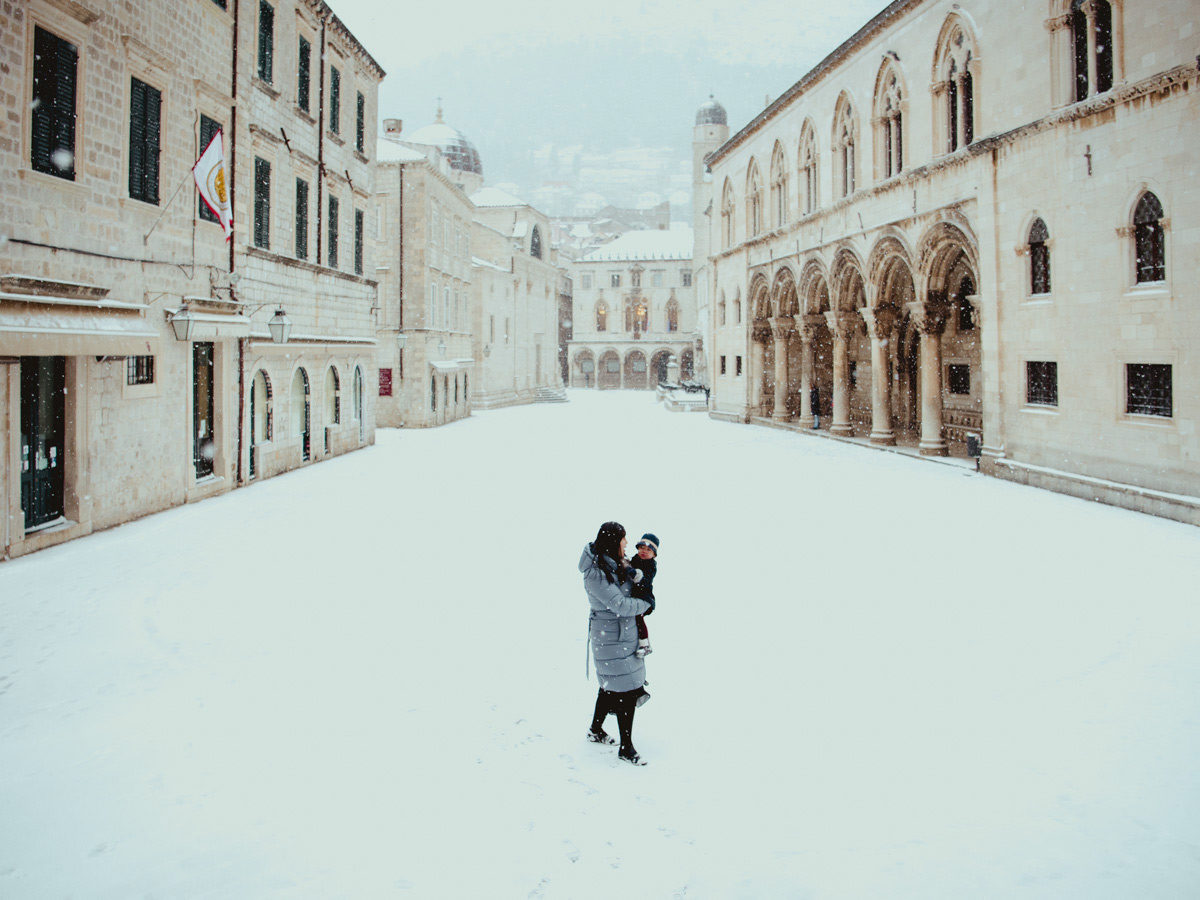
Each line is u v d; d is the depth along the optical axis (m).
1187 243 14.51
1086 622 8.59
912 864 4.41
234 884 4.21
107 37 13.53
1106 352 16.50
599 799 5.13
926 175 23.20
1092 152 16.72
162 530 13.95
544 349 74.75
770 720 6.32
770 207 37.31
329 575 10.80
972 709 6.47
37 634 8.28
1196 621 8.55
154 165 15.22
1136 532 13.33
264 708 6.51
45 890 4.14
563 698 6.78
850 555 11.92
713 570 11.12
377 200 41.12
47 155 12.18
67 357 13.19
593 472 22.25
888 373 27.67
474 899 4.11
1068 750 5.74
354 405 29.30
